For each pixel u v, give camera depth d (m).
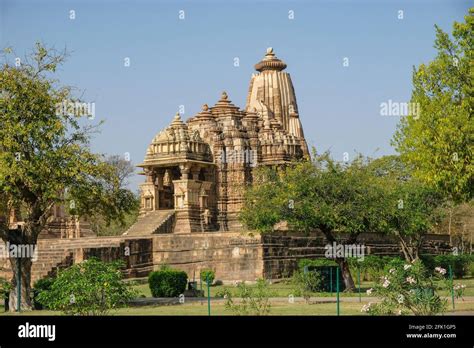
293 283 44.25
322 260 52.25
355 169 44.38
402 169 66.50
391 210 43.47
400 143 56.75
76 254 50.72
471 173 38.03
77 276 29.98
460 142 38.16
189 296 42.94
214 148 73.88
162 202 72.81
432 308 27.33
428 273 32.44
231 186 73.75
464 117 38.28
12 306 35.62
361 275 52.75
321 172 43.72
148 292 45.72
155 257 56.88
